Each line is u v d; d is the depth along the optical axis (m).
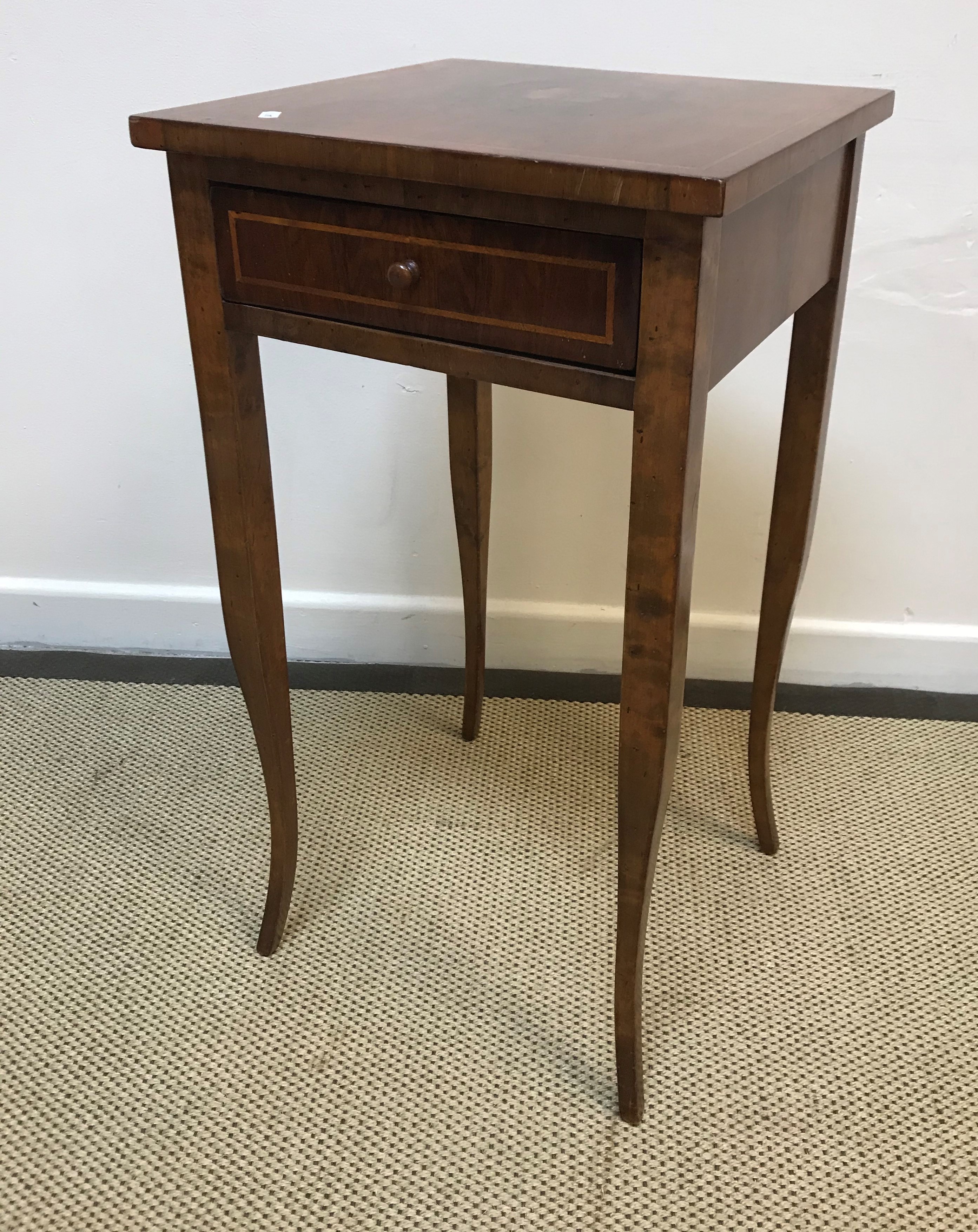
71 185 1.25
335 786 1.28
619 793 0.81
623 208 0.62
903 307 1.23
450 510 1.40
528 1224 0.82
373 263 0.73
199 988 1.02
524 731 1.38
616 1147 0.87
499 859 1.17
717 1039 0.97
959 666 1.43
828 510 1.36
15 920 1.09
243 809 1.24
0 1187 0.84
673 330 0.64
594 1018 0.99
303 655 1.53
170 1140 0.88
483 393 1.14
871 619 1.43
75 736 1.36
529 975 1.03
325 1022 0.98
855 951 1.06
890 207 1.19
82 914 1.10
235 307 0.80
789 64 1.15
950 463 1.31
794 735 1.37
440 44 1.18
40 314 1.33
